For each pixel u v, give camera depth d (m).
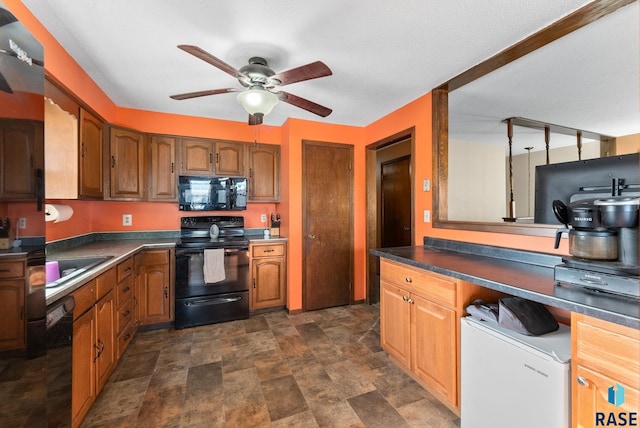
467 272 1.49
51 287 1.27
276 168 3.47
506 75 2.21
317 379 1.93
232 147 3.25
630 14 1.47
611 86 2.42
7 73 0.78
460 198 4.30
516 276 1.39
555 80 2.30
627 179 1.18
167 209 3.22
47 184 1.90
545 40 1.69
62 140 1.96
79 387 1.43
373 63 1.97
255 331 2.69
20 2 1.38
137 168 2.77
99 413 1.60
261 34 1.65
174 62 1.97
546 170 1.50
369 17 1.50
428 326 1.73
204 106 2.83
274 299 3.19
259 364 2.11
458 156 4.30
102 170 2.44
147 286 2.66
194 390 1.81
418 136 2.58
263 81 1.82
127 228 3.05
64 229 2.34
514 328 1.29
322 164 3.30
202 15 1.49
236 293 2.96
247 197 3.30
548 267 1.60
